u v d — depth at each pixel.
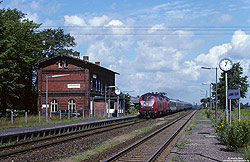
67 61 43.97
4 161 11.09
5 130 21.39
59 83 43.94
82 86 43.22
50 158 11.63
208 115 45.34
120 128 24.47
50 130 20.61
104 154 12.16
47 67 44.31
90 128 24.50
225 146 14.16
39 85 44.19
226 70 18.84
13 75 37.25
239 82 68.25
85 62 42.56
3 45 35.59
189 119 38.31
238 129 13.14
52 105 44.06
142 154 11.95
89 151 13.46
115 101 48.97
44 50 54.62
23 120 30.66
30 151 13.23
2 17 37.44
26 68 46.62
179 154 11.99
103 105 45.47
